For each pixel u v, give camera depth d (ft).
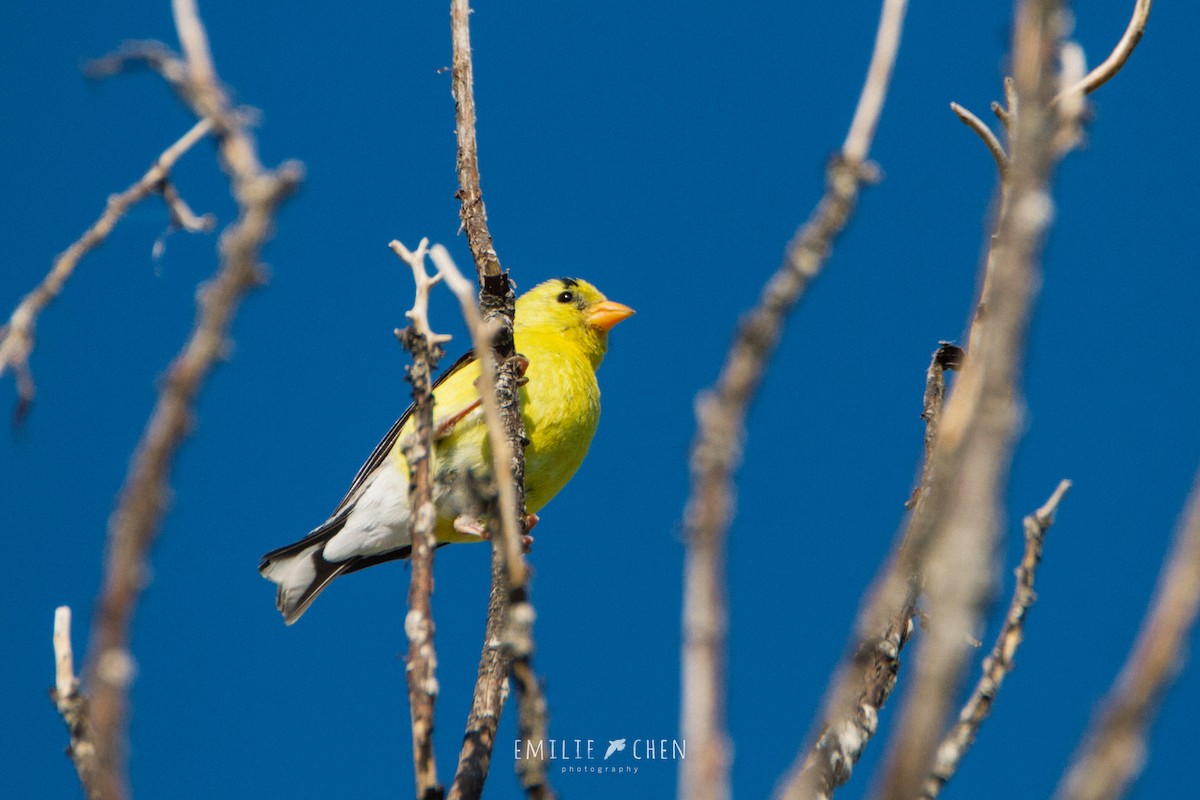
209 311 9.85
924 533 10.50
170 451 9.67
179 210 11.89
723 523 9.40
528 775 11.73
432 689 13.87
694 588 9.32
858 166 9.81
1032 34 9.19
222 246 10.00
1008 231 8.91
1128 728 7.88
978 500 8.54
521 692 11.97
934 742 8.28
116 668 9.59
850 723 14.05
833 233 9.70
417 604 14.35
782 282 9.63
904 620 14.83
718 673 9.19
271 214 10.07
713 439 9.48
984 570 8.46
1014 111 14.26
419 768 13.52
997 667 14.67
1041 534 15.11
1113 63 14.37
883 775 8.33
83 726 12.47
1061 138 9.10
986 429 8.65
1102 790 7.83
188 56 10.52
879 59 10.12
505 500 12.08
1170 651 7.88
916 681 8.43
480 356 12.10
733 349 9.61
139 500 9.63
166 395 9.69
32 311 12.01
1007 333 8.73
